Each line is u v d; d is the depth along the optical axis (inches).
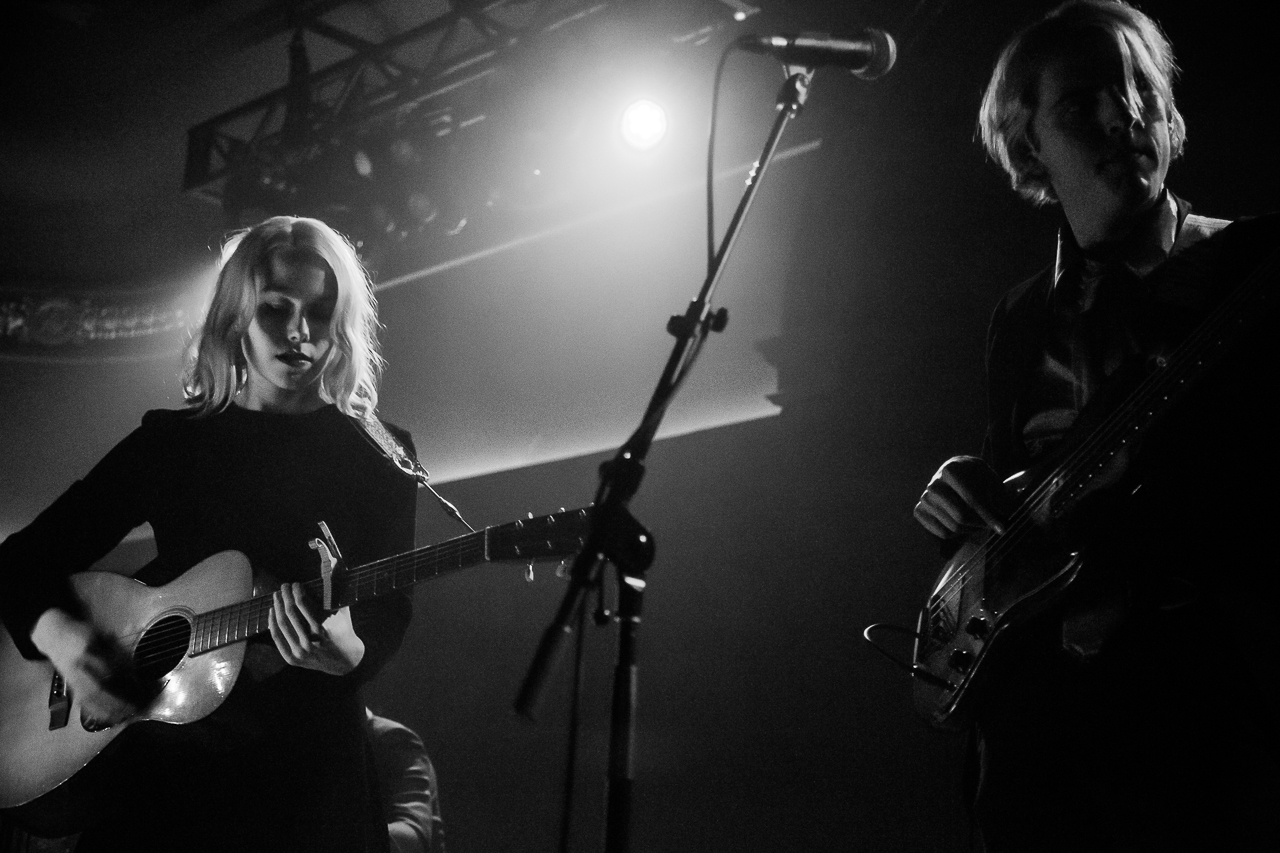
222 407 102.3
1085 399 84.0
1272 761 72.2
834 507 205.3
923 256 196.1
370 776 94.2
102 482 101.9
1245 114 171.6
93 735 96.0
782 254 252.4
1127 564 74.4
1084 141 83.4
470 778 246.5
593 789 229.3
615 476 72.7
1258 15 166.1
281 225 104.7
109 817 91.9
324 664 91.9
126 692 96.3
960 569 86.7
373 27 279.0
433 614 264.5
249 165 270.4
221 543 99.0
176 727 93.7
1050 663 79.2
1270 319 73.8
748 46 86.6
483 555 89.8
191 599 97.1
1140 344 80.9
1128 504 75.2
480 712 251.1
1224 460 73.4
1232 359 74.5
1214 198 174.1
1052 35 87.9
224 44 285.1
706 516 225.0
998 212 190.2
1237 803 71.5
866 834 187.8
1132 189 81.9
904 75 192.1
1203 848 71.0
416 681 261.7
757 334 251.6
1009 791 79.6
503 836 238.5
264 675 94.7
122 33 286.2
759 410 246.7
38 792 96.3
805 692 201.5
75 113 305.3
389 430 106.6
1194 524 73.0
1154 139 83.3
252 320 101.7
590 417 278.2
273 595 92.0
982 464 86.5
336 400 103.3
